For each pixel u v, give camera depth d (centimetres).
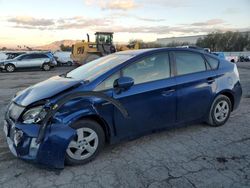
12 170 358
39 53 2272
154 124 429
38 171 355
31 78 1566
